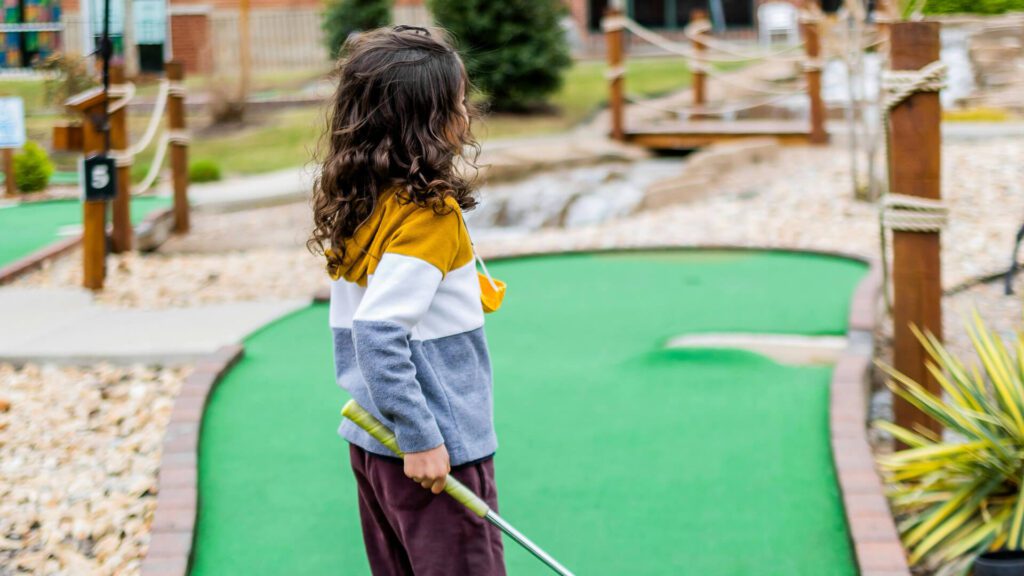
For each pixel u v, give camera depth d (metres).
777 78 15.25
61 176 11.98
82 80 9.55
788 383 4.60
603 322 5.70
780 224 8.30
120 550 3.41
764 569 3.13
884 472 3.67
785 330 5.44
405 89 2.08
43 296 6.70
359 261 2.14
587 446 4.02
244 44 15.46
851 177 9.53
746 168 10.77
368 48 2.13
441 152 2.09
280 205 10.52
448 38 2.28
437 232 2.07
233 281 7.14
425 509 2.17
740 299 6.11
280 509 3.60
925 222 3.70
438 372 2.13
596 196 10.38
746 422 4.19
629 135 12.96
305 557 3.29
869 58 13.96
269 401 4.59
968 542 3.10
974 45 12.25
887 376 4.85
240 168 12.57
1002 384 3.34
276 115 15.48
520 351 5.23
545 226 9.79
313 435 4.21
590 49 20.62
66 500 3.78
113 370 5.04
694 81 13.73
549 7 15.02
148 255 8.30
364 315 2.02
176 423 4.22
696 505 3.52
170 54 17.83
